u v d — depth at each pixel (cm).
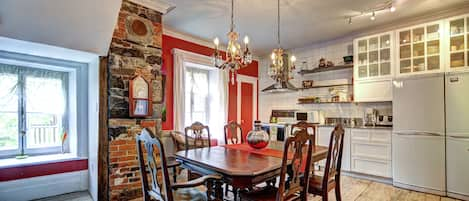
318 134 440
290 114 545
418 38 350
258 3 307
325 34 438
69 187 318
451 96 302
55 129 345
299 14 342
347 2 304
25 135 322
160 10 320
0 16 206
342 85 451
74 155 333
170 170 367
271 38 459
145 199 184
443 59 324
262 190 210
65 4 219
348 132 401
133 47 296
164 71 407
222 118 500
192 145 337
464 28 313
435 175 311
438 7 322
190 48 452
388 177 355
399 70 362
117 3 238
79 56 292
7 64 308
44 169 299
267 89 531
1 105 306
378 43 388
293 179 186
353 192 322
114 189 275
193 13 340
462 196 292
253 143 263
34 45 250
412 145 330
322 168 430
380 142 365
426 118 319
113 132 276
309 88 503
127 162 286
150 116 308
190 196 193
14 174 278
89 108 326
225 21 371
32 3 208
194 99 487
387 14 345
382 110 418
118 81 282
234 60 252
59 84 348
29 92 326
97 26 249
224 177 184
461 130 294
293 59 328
